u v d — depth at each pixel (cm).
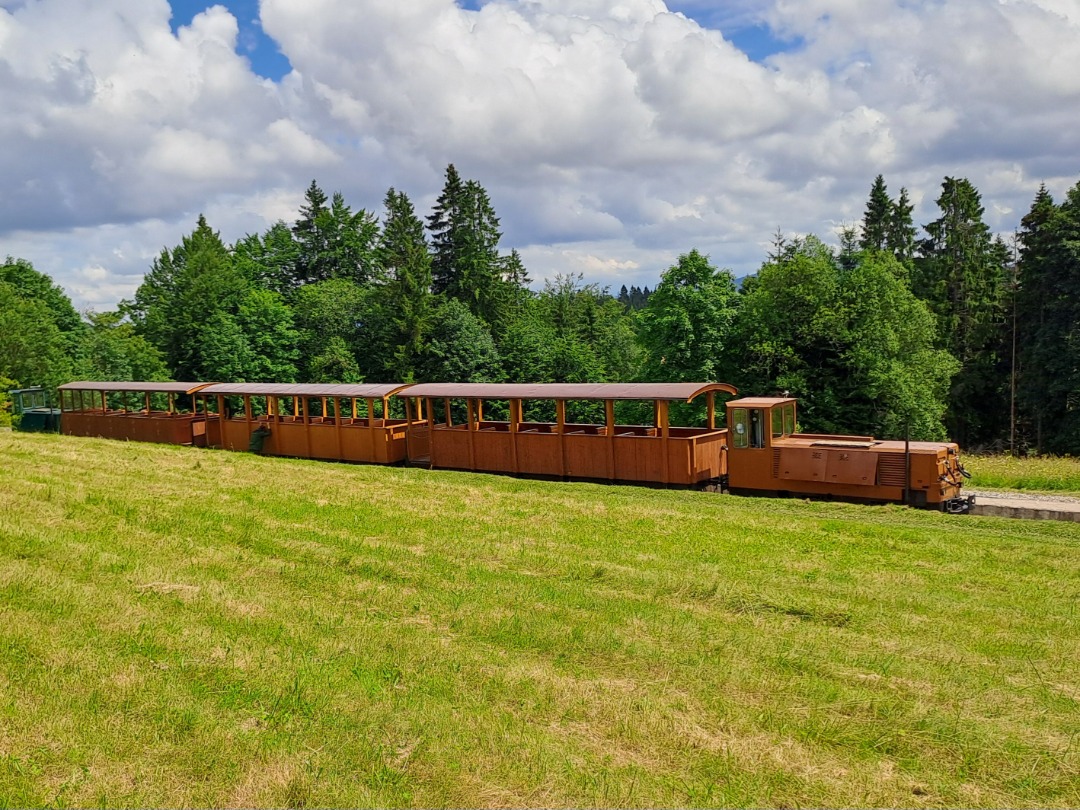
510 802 566
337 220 7531
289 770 596
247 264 7181
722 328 3825
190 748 626
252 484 1902
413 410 2828
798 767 616
